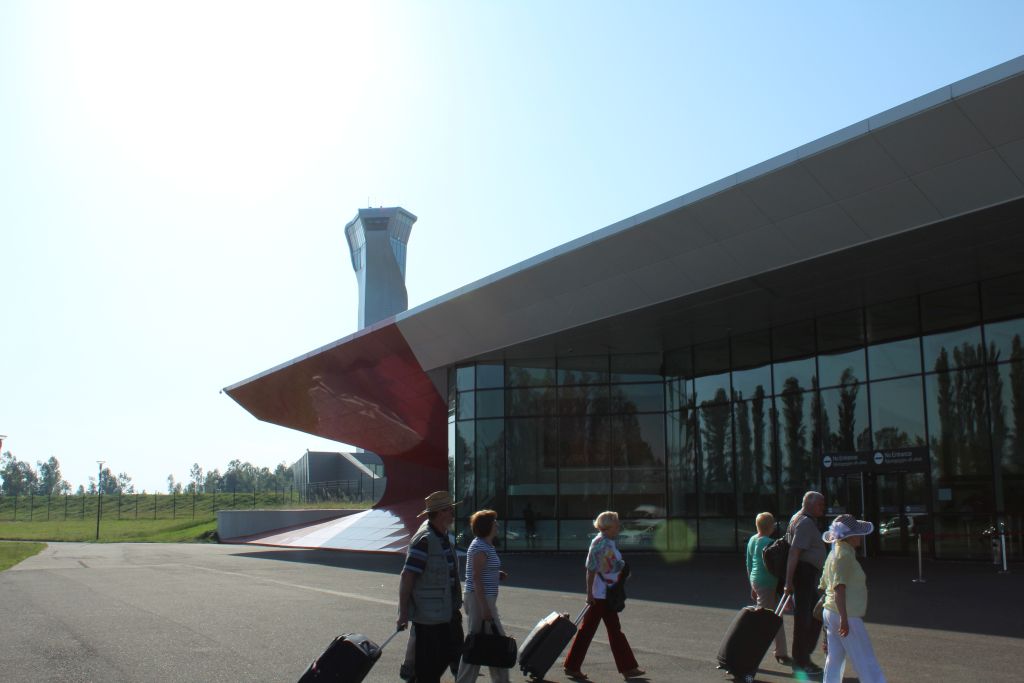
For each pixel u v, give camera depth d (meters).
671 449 30.22
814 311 24.70
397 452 51.03
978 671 8.48
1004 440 21.22
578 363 31.59
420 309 30.59
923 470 20.73
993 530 21.27
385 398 40.91
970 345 22.05
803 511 8.85
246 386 47.38
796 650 8.75
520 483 31.56
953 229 17.19
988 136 14.87
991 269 20.42
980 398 21.75
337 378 40.94
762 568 9.52
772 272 20.09
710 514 28.81
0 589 19.30
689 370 30.02
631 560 26.22
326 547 40.81
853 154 16.39
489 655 7.11
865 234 17.81
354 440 52.62
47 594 18.00
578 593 16.83
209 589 19.00
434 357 33.34
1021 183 15.29
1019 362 20.98
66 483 195.50
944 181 15.98
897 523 23.19
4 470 181.38
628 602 14.90
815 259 19.09
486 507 31.89
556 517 30.95
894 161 16.11
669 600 15.16
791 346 26.67
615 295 23.75
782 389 26.83
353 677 6.15
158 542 55.88
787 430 26.59
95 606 15.48
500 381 32.47
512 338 28.83
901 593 15.05
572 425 31.31
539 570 22.77
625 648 8.69
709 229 19.81
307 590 18.67
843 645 7.02
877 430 24.09
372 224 199.50
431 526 6.48
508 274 25.62
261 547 44.03
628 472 30.48
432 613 6.25
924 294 22.97
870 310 24.42
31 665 9.45
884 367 24.03
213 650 10.36
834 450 25.16
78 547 45.44
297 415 50.50
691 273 21.34
